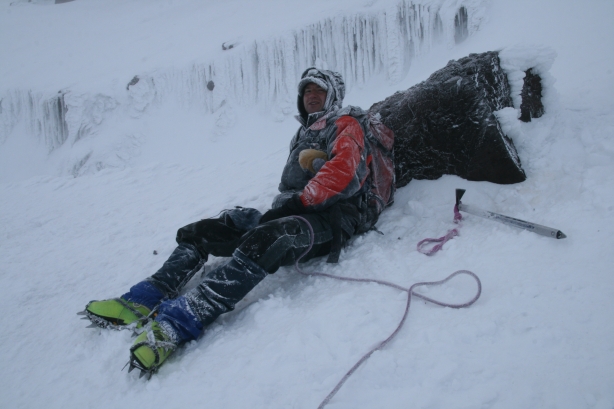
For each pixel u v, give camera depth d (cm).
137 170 558
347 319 172
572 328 143
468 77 260
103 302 208
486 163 252
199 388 157
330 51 1442
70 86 1738
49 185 562
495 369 134
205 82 1616
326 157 242
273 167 457
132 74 1706
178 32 2084
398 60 1304
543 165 247
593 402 117
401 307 176
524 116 273
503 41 988
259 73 1526
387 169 266
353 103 1338
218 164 532
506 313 157
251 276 191
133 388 169
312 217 218
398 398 132
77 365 195
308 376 148
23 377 197
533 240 194
